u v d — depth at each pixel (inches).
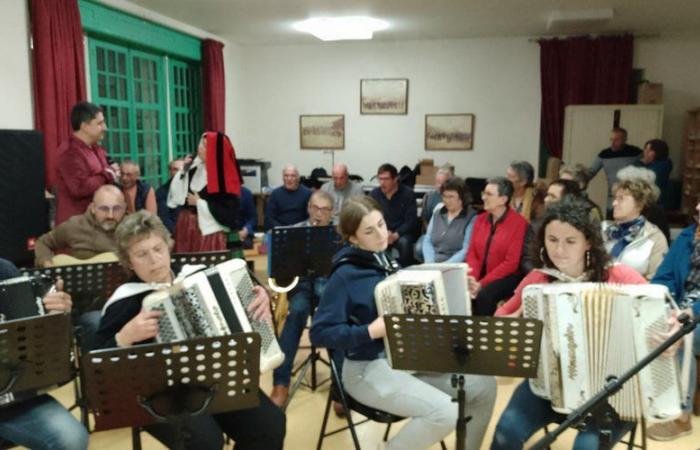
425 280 71.9
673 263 98.5
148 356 56.6
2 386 60.9
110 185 122.1
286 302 122.8
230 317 66.5
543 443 58.0
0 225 138.9
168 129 244.7
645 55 264.1
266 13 217.0
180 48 238.7
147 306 63.4
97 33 190.4
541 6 207.3
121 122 213.5
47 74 156.4
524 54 272.1
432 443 74.6
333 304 78.4
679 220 249.6
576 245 71.2
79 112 131.0
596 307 63.0
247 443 73.5
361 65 289.4
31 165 146.3
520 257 134.0
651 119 252.5
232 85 291.0
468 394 80.0
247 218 198.5
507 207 138.2
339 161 299.9
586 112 258.2
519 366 63.1
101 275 95.7
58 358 63.9
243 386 61.1
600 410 62.6
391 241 195.5
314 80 295.4
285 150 304.7
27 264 147.7
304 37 272.7
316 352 120.1
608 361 63.0
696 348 94.1
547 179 263.0
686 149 257.4
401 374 77.8
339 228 82.6
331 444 98.2
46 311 72.5
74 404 100.5
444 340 64.1
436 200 207.0
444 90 283.4
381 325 73.5
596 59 262.1
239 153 303.7
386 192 201.0
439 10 212.8
